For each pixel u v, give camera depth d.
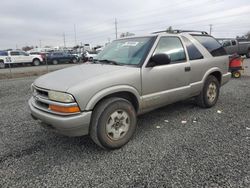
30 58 25.50
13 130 4.20
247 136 3.62
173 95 4.07
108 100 3.15
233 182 2.45
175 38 4.27
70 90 2.84
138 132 3.91
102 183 2.53
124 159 3.03
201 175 2.60
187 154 3.09
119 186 2.47
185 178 2.55
